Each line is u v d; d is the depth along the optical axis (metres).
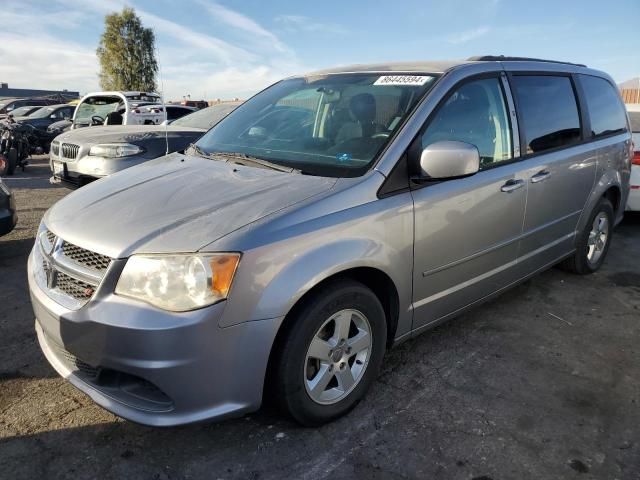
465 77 3.17
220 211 2.33
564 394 2.94
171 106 11.12
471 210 3.07
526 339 3.58
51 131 15.75
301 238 2.28
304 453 2.42
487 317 3.92
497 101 3.39
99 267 2.22
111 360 2.14
